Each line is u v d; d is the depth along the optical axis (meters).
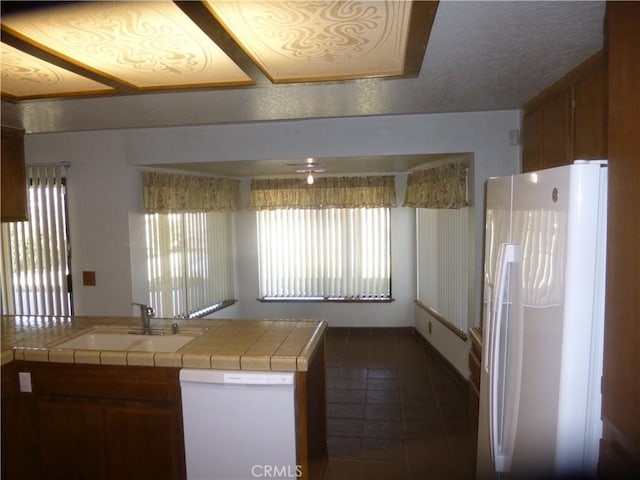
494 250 1.84
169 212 4.04
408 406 3.53
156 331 2.65
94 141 3.71
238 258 5.60
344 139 3.34
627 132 1.10
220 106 2.66
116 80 2.05
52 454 2.33
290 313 5.57
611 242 1.19
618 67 1.13
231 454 2.15
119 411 2.25
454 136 3.22
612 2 1.16
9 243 3.92
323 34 1.54
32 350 2.29
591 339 1.28
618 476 1.18
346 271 5.43
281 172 4.79
